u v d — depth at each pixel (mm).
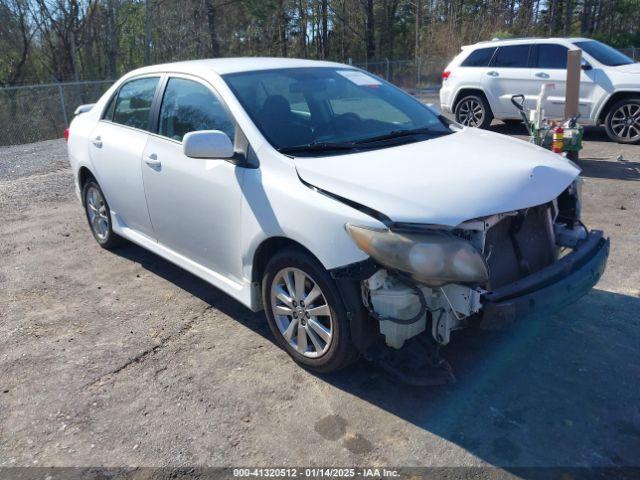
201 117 4035
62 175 9438
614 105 10062
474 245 2965
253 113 3740
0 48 26516
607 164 8617
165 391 3389
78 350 3873
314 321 3354
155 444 2957
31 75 27016
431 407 3180
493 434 2957
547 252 3521
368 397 3277
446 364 3346
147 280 4996
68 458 2881
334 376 3482
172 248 4488
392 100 4492
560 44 10609
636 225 5926
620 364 3523
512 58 11172
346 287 3072
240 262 3730
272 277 3529
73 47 26484
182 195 4102
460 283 2795
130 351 3836
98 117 5363
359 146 3662
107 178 5078
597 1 41219
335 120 4023
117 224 5207
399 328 2969
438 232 2814
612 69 10031
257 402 3262
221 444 2943
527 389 3312
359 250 2943
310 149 3561
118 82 5266
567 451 2826
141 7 28562
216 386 3420
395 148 3629
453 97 12047
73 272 5219
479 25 34250
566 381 3377
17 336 4090
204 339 3963
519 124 12688
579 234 3654
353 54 42531
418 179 3072
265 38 35031
